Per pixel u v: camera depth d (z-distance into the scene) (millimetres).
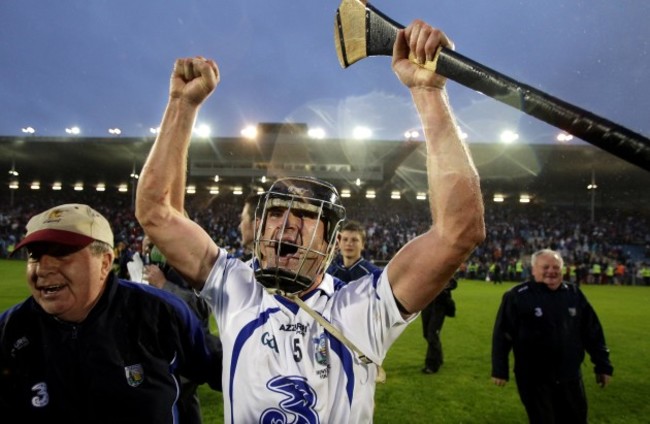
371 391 1596
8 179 46844
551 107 1112
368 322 1606
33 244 1855
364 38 1643
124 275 11203
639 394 6496
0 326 1959
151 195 1731
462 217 1467
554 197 46312
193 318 2258
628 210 44688
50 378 1923
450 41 1435
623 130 1002
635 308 15648
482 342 9398
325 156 38375
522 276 28406
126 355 2006
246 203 3914
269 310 1640
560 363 4184
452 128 1526
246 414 1526
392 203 46688
